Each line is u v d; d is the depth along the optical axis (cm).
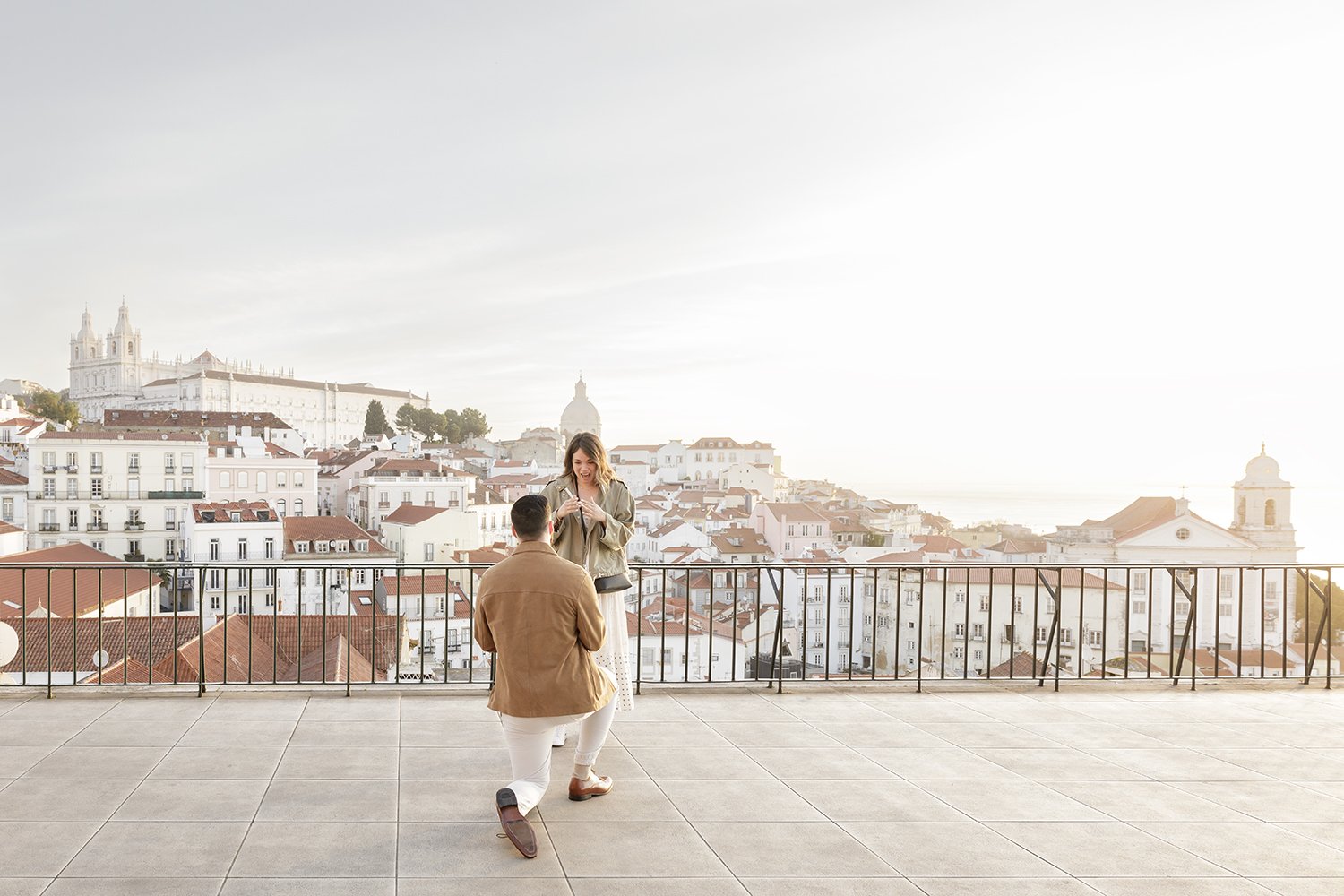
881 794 490
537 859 391
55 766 507
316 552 6078
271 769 507
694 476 17262
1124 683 789
